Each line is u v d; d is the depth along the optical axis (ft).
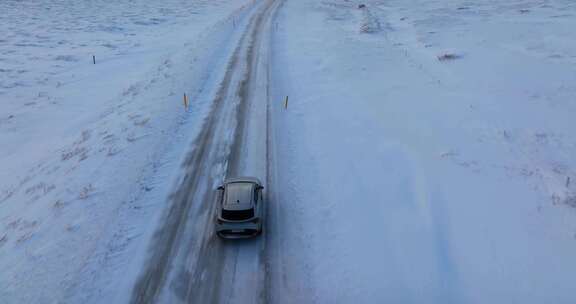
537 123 63.98
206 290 36.22
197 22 208.64
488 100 75.41
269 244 41.68
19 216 48.08
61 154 66.28
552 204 43.52
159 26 197.88
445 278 35.14
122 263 39.37
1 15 206.59
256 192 43.75
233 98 85.66
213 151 62.49
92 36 171.32
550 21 141.28
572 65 91.66
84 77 118.01
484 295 33.14
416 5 214.69
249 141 65.62
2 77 114.93
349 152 59.21
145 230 44.24
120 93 100.01
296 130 68.80
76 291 35.81
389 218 43.42
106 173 55.16
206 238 42.98
